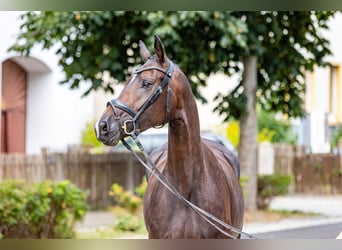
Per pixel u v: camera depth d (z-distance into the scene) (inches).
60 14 517.7
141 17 493.4
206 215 205.8
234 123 979.3
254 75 575.8
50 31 539.8
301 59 578.6
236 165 263.3
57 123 759.7
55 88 754.2
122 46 550.0
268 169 793.6
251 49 542.6
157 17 471.5
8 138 729.6
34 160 598.5
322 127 1029.2
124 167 651.5
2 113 721.0
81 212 426.3
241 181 554.6
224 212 215.5
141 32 534.0
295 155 781.3
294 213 583.8
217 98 582.2
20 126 749.9
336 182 776.3
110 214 577.9
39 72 750.5
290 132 987.9
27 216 385.7
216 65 554.3
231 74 599.8
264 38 571.8
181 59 521.0
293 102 601.6
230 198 228.1
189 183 209.3
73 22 519.5
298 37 574.6
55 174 610.2
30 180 593.3
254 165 582.2
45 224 404.8
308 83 1099.3
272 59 574.2
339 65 1094.4
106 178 637.3
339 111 1110.4
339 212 595.8
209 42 534.3
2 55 647.1
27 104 755.4
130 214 518.0
